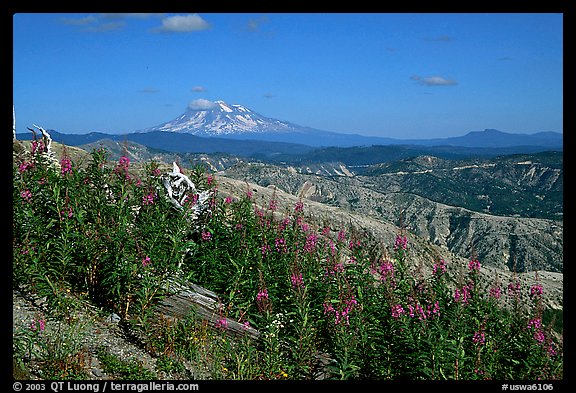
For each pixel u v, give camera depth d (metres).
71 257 9.63
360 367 9.00
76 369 7.54
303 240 12.79
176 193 12.62
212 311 10.42
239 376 8.54
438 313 9.42
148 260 9.68
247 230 12.82
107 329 9.07
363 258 11.12
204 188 13.39
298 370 8.99
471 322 9.55
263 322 9.76
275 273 11.66
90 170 11.62
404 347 8.99
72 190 10.58
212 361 8.94
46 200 10.52
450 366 8.45
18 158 11.27
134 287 9.67
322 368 9.16
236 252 12.25
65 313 8.88
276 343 9.30
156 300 9.86
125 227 10.21
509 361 9.20
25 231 9.60
